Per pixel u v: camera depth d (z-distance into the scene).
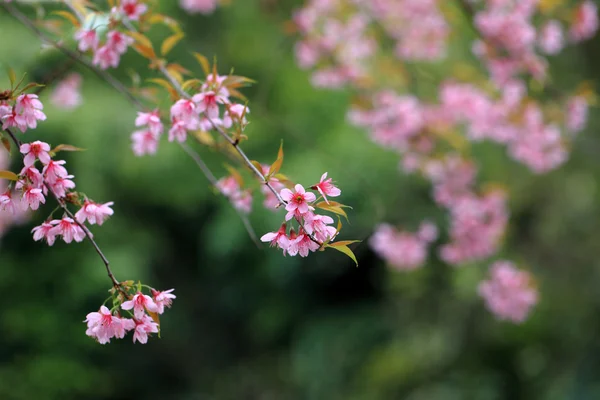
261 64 7.09
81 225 1.73
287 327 9.12
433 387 6.95
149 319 1.66
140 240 7.88
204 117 2.06
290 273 8.34
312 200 1.55
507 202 6.45
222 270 8.72
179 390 8.69
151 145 2.55
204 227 8.46
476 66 6.12
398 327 7.85
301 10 4.86
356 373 7.96
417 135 4.36
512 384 6.75
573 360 6.30
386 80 5.01
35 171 1.68
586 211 6.28
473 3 4.20
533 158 4.41
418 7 4.85
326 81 4.74
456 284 6.75
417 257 4.44
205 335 9.15
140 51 2.34
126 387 8.31
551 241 6.45
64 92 4.05
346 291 8.98
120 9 2.33
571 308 6.39
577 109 4.06
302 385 8.29
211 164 7.22
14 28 5.48
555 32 4.07
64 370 7.39
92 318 1.63
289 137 7.01
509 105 4.18
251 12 7.04
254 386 8.71
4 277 7.41
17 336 7.39
